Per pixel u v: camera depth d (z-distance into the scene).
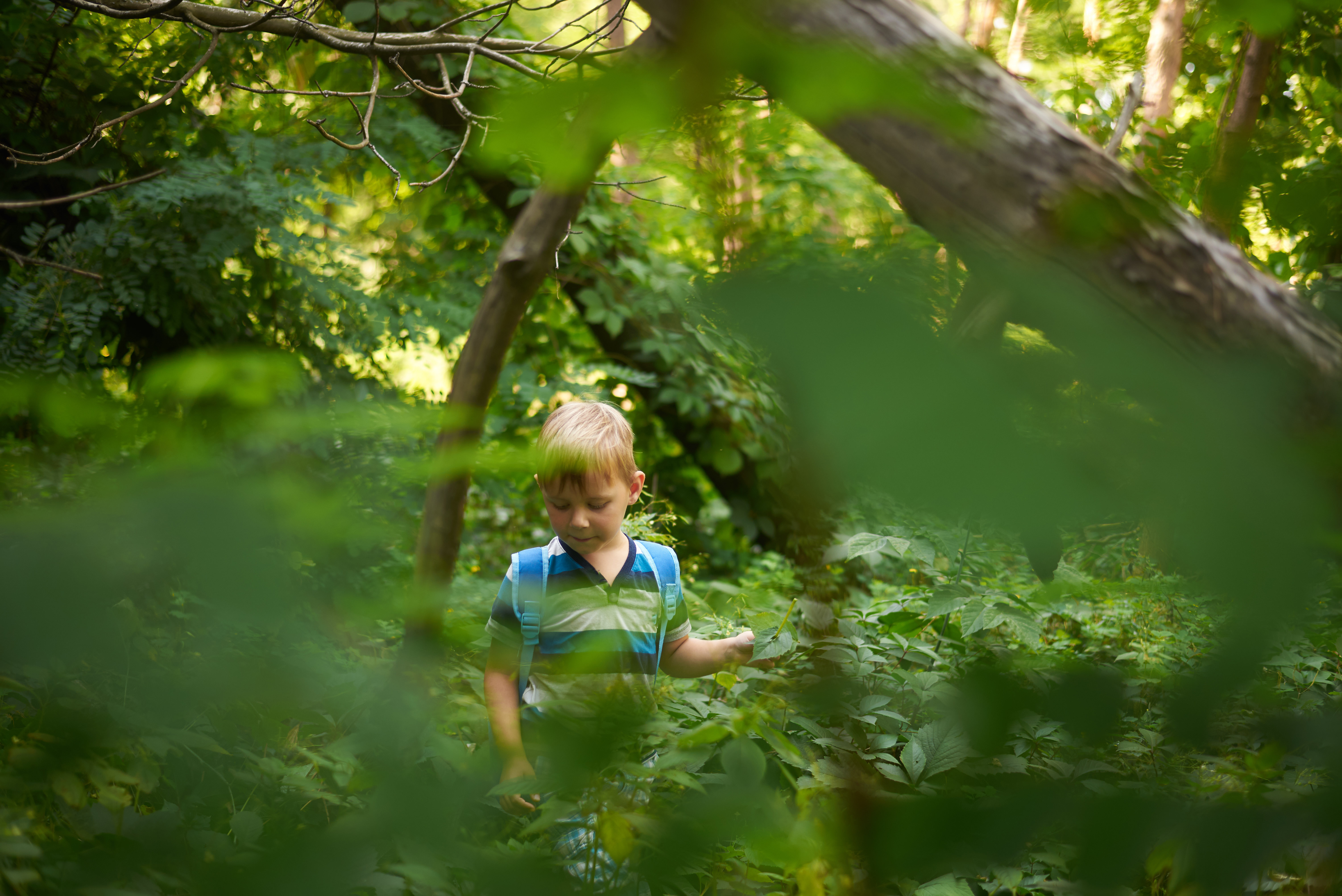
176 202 3.16
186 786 0.81
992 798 0.37
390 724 0.50
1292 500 0.32
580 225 4.07
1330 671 0.91
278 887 0.44
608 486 1.58
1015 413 0.30
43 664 0.32
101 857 0.58
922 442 0.29
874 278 0.31
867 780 0.41
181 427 0.37
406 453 0.40
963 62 0.33
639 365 4.86
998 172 0.34
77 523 0.33
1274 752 0.37
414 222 4.45
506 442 0.42
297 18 1.84
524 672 1.38
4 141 3.31
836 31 0.31
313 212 3.85
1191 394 0.33
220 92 3.32
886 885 0.38
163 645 0.34
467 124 1.84
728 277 0.32
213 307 2.59
